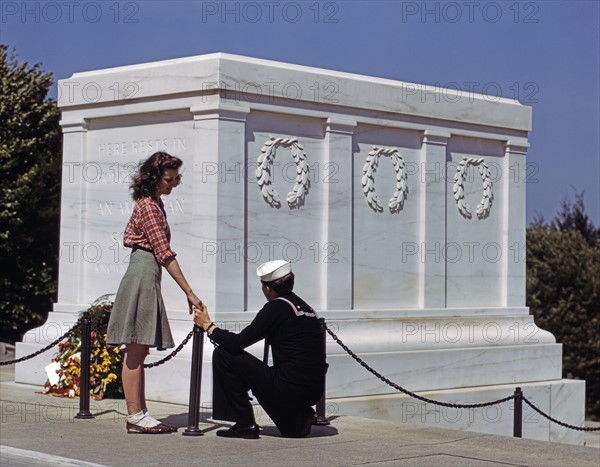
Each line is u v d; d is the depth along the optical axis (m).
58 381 15.10
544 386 18.06
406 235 17.17
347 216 16.25
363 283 16.52
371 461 10.23
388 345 16.23
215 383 11.49
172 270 11.30
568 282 34.88
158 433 11.64
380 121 16.69
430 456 10.60
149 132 15.59
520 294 18.81
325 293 15.95
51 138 26.30
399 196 17.08
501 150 18.78
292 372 11.20
